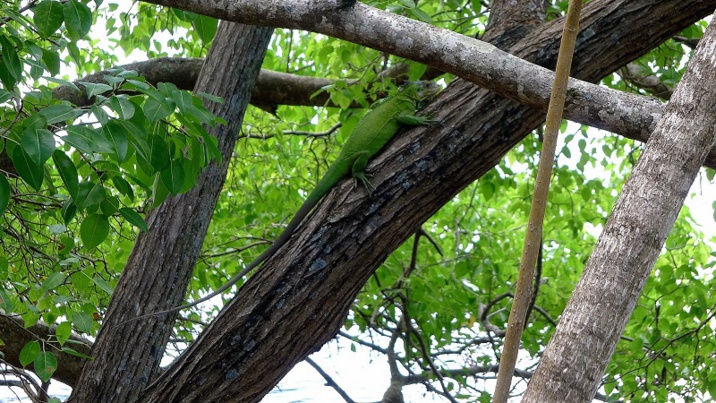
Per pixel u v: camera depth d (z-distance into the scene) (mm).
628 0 3605
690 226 7391
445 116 3744
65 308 3848
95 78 5078
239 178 7516
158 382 3867
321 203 3908
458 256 7027
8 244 4328
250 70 4547
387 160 3766
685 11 3553
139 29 6148
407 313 6695
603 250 1846
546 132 1733
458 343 7844
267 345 3723
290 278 3725
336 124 7105
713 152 2723
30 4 3182
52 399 3168
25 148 2186
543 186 1709
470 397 6648
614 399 5840
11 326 4527
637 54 3693
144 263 4219
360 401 8109
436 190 3717
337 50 5551
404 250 7691
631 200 1877
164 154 2619
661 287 5598
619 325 1780
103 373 4055
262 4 2855
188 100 2650
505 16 3986
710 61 1947
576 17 1731
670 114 1952
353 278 3748
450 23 6695
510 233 8359
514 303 1689
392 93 5117
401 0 4090
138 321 4133
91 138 2309
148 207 4648
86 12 2711
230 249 6574
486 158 3715
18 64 2551
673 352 5875
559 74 1742
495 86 2869
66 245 3453
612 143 7820
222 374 3732
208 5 2859
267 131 7422
